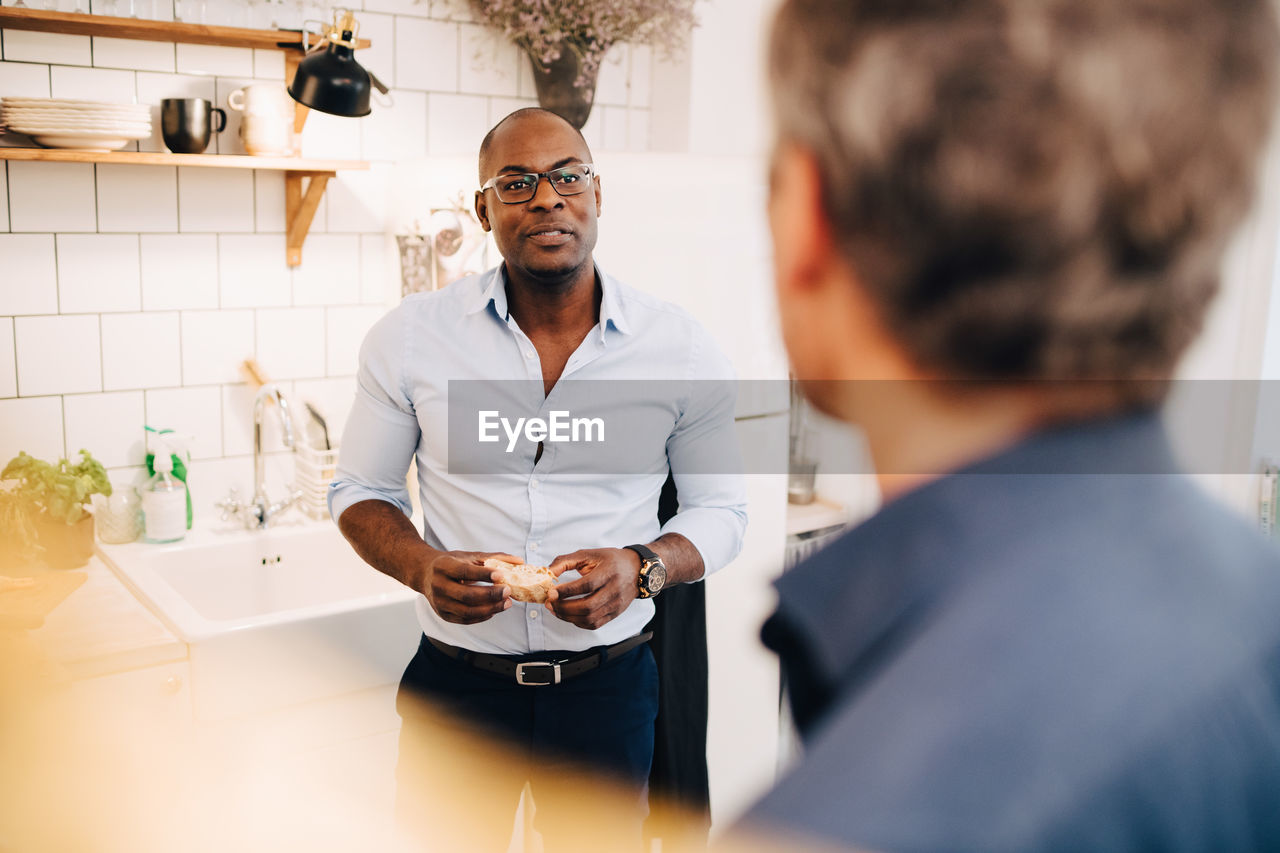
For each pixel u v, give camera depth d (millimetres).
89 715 1146
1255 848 169
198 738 1635
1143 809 167
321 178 2061
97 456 2066
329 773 1764
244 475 2238
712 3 2340
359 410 1649
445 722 1544
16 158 1760
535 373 1549
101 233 2006
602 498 1589
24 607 1597
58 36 1904
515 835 1947
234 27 1965
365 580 2199
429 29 2293
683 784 1784
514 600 1495
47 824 870
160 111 2012
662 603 1744
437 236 2146
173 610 1704
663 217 1964
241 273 2170
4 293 1933
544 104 2379
